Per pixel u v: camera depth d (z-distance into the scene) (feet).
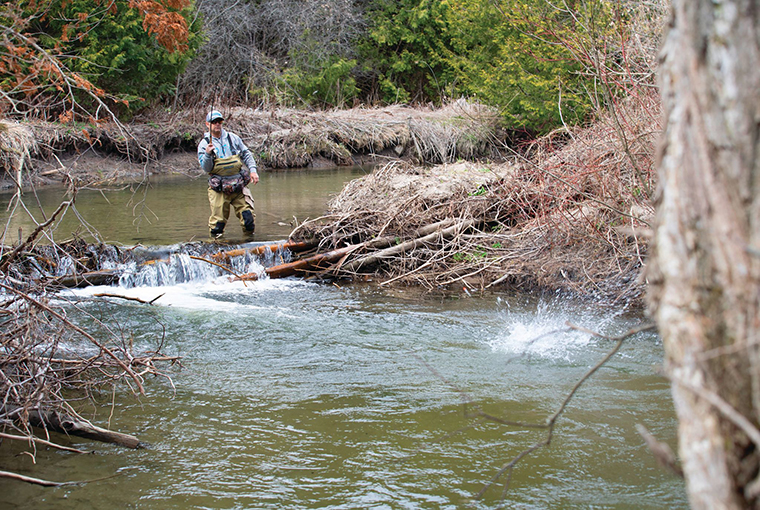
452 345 20.30
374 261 29.78
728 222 4.90
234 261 28.43
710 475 4.87
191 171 57.36
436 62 95.20
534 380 17.22
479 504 11.46
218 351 19.70
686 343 5.05
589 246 27.53
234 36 85.20
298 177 57.00
